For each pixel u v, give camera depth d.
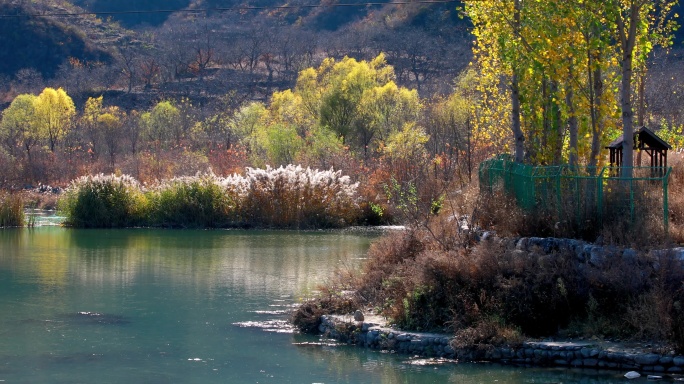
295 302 19.97
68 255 29.22
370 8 176.75
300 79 79.19
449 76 103.88
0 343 16.22
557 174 17.55
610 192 16.98
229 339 16.55
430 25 141.88
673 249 14.91
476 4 21.16
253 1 199.25
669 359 13.67
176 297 20.73
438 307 15.98
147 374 14.14
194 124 85.56
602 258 15.45
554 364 14.36
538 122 21.95
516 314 15.34
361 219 42.91
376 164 48.75
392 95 64.69
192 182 41.91
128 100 121.81
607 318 15.02
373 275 18.39
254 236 36.62
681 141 31.17
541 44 18.92
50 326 17.66
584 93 19.28
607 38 18.14
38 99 84.25
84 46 150.38
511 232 17.53
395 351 15.48
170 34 169.12
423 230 19.67
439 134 51.62
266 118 74.62
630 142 17.66
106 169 62.84
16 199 41.59
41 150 70.38
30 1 162.25
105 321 18.11
